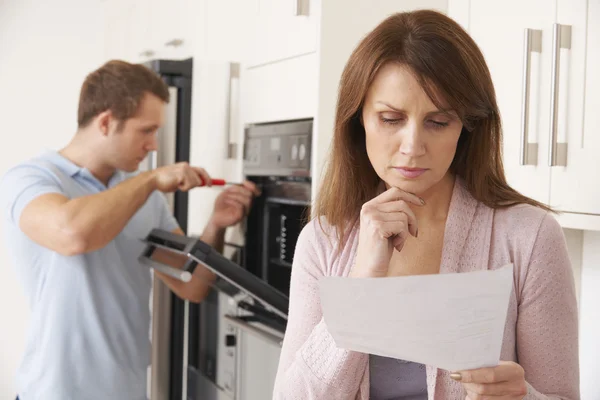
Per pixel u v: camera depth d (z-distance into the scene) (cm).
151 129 196
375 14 164
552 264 98
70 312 187
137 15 272
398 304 79
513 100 140
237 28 197
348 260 109
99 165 196
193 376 209
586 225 125
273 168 180
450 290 76
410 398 105
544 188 134
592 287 155
